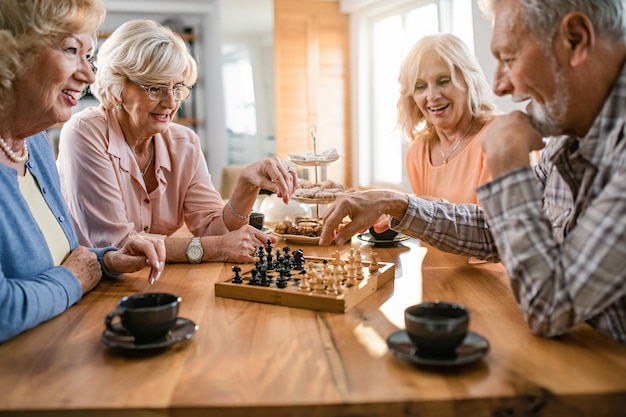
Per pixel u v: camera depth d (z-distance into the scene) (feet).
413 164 8.80
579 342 3.31
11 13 3.78
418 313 3.22
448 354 3.02
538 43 3.39
